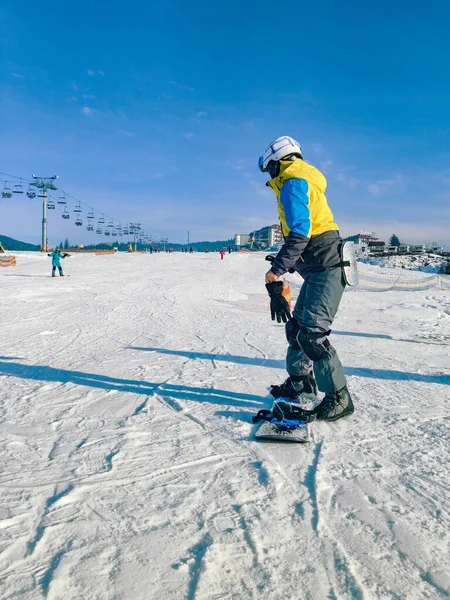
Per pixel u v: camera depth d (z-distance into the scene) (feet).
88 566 4.07
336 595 3.76
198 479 5.84
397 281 50.21
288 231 7.92
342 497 5.41
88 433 7.55
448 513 5.08
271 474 6.01
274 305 7.68
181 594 3.74
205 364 13.32
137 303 33.40
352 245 7.95
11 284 45.91
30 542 4.42
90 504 5.18
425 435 7.56
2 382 11.07
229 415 8.54
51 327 21.25
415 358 14.62
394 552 4.34
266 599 3.71
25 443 7.09
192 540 4.49
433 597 3.75
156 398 9.69
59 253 61.67
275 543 4.46
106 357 14.35
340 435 7.52
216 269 94.43
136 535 4.56
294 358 8.22
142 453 6.69
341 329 21.36
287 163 7.81
